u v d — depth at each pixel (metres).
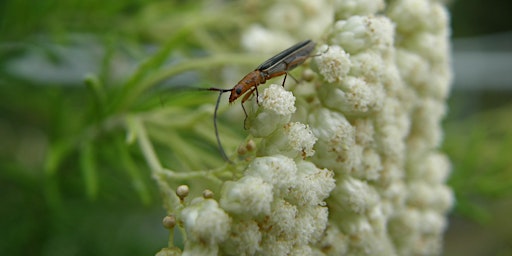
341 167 0.09
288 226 0.09
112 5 0.13
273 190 0.09
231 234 0.09
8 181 0.14
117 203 0.14
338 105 0.10
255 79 0.09
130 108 0.11
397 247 0.11
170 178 0.10
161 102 0.11
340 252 0.10
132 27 0.13
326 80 0.10
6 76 0.13
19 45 0.13
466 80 0.18
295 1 0.13
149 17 0.13
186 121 0.11
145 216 0.15
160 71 0.11
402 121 0.10
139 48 0.13
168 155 0.12
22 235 0.13
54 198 0.12
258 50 0.12
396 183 0.10
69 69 0.13
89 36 0.13
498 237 0.19
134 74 0.11
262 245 0.09
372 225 0.10
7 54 0.13
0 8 0.13
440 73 0.11
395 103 0.10
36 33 0.13
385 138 0.10
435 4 0.11
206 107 0.11
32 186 0.13
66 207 0.13
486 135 0.14
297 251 0.09
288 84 0.10
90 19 0.13
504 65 0.18
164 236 0.15
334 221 0.10
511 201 0.15
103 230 0.14
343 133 0.09
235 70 0.13
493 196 0.14
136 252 0.14
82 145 0.12
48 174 0.12
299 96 0.10
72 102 0.14
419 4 0.11
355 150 0.10
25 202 0.14
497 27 0.25
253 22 0.13
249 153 0.09
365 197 0.10
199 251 0.09
